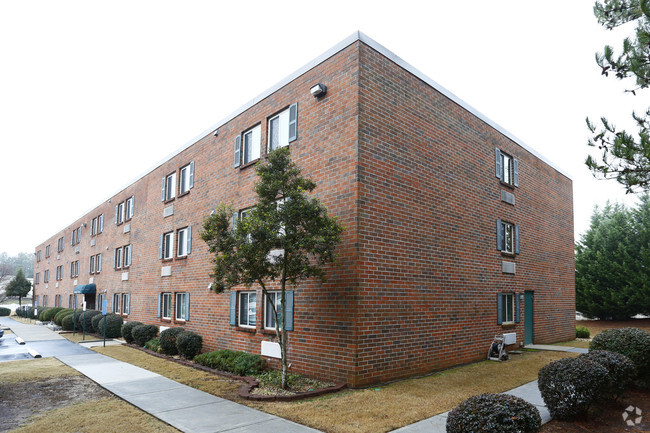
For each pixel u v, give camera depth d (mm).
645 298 24703
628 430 6543
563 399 6867
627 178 7895
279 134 12852
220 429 6777
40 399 8875
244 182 14070
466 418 5086
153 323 19172
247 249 8781
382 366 9883
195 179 17031
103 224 28812
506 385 9531
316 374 10211
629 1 7184
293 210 8758
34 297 52812
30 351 15984
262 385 9727
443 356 11680
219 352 12586
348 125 10148
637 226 26484
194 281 16188
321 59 11164
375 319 9844
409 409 7684
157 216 20000
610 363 7531
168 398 8758
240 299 13656
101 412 7828
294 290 11094
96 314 24938
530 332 16672
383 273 10180
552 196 19156
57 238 43438
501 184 15312
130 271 22562
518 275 15820
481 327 13359
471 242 13367
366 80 10305
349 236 9797
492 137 15102
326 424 6934
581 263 28234
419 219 11422
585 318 29734
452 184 12812
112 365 12836
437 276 11828
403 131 11211
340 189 10164
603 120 7961
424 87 12133
